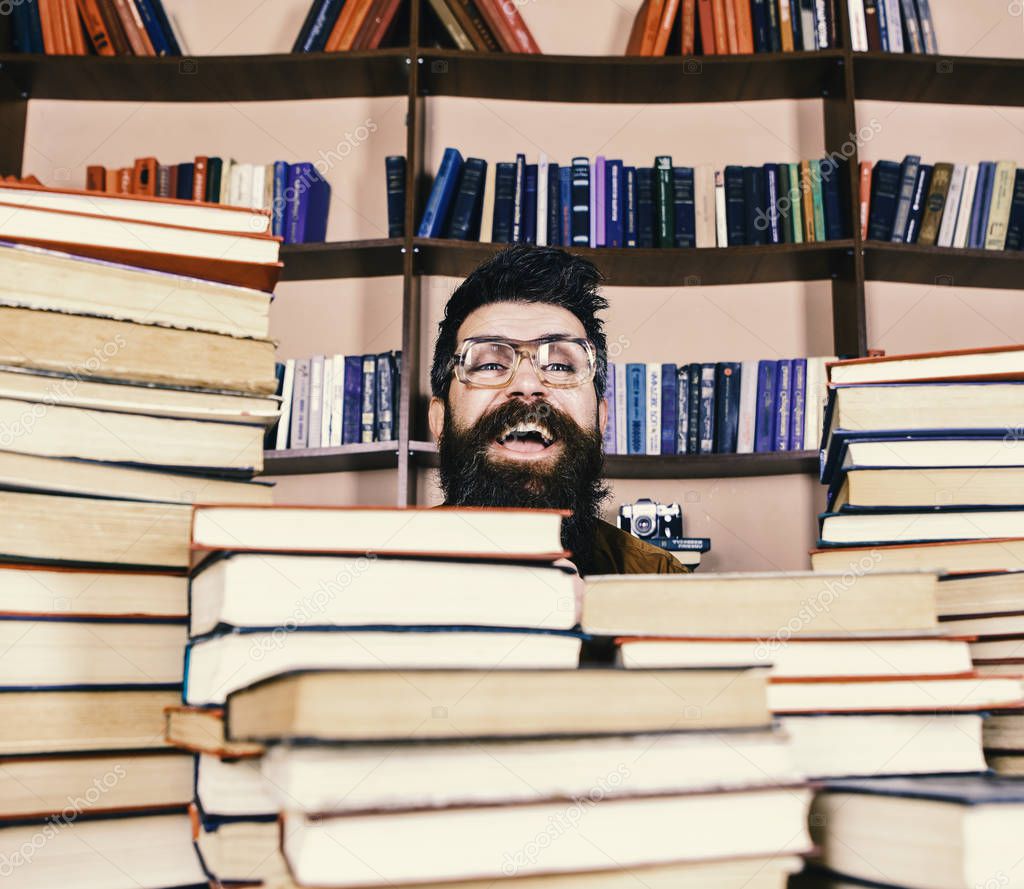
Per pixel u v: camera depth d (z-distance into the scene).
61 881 0.41
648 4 2.42
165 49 2.42
